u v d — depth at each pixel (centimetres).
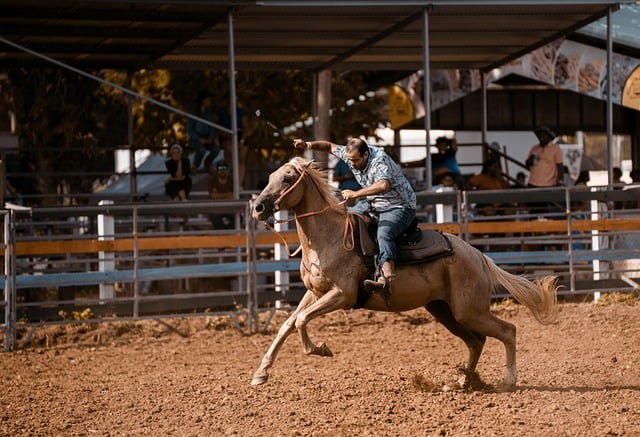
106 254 1920
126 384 1472
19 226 2148
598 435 1077
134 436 1142
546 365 1527
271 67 2733
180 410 1267
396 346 1745
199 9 2080
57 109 3147
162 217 2672
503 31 2389
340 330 1909
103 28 2245
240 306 2056
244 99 3378
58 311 1875
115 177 3772
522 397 1280
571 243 2067
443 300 1338
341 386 1383
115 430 1178
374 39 2367
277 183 1273
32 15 2081
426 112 2158
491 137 3603
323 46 2488
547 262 2173
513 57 2650
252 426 1165
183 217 2461
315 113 2808
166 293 2427
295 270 1980
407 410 1220
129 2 1938
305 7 2044
